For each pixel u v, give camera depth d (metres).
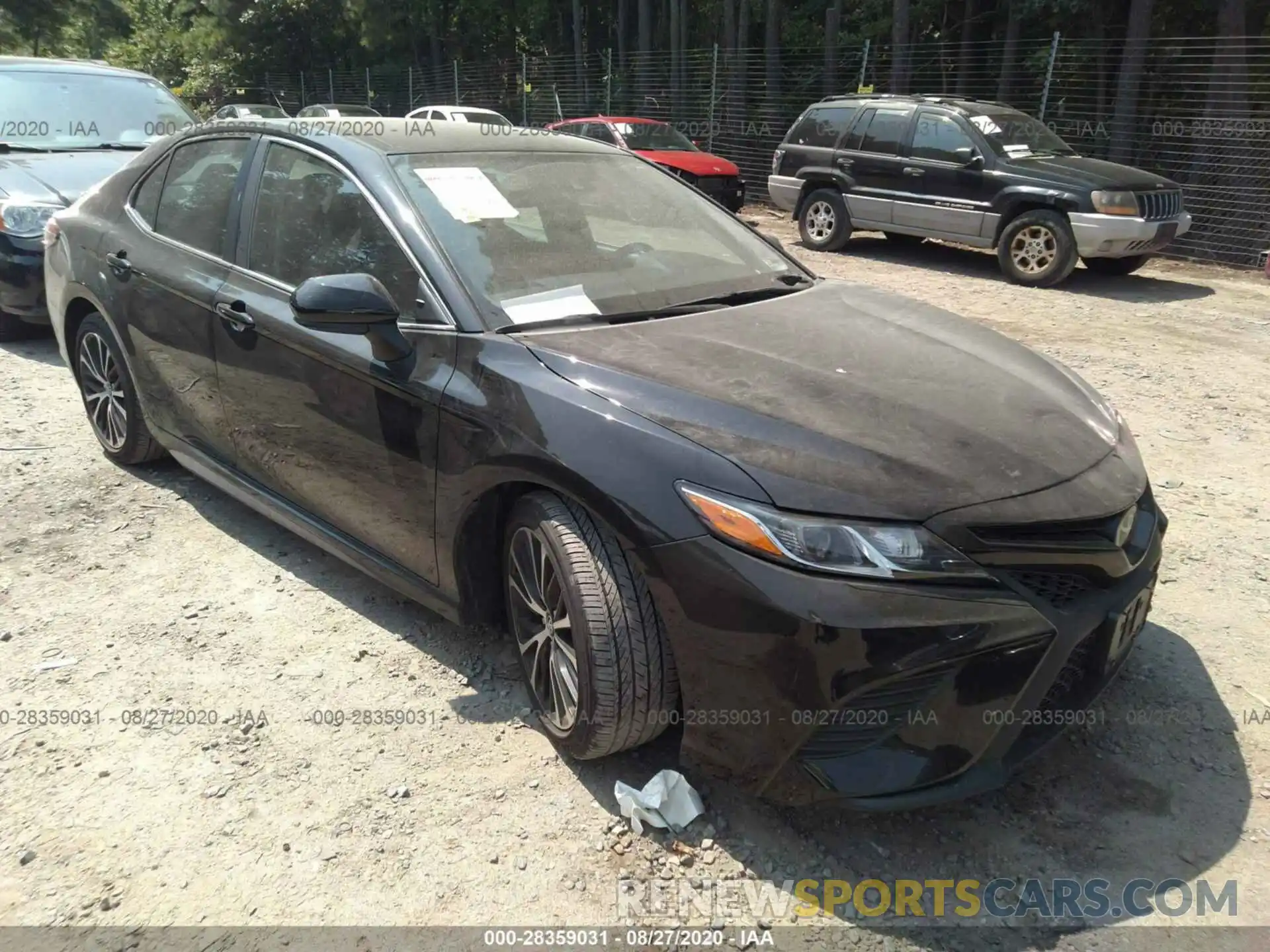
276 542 3.93
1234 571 3.84
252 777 2.61
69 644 3.20
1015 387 2.74
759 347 2.78
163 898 2.22
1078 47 14.80
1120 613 2.35
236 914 2.19
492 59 29.94
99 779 2.59
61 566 3.69
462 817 2.49
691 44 26.50
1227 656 3.25
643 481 2.29
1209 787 2.65
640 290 3.14
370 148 3.28
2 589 3.51
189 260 3.74
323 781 2.60
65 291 4.43
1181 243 12.25
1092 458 2.50
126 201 4.29
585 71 24.30
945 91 17.91
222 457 3.77
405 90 29.73
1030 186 9.96
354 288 2.73
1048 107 15.34
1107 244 9.58
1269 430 5.56
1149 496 2.72
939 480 2.23
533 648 2.75
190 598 3.49
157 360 3.90
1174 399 6.12
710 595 2.19
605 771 2.65
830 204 11.97
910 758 2.18
